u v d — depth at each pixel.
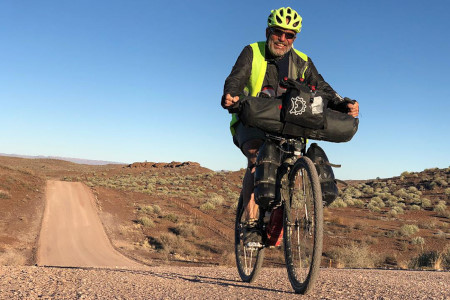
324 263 28.92
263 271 7.87
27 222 47.78
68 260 33.78
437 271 9.90
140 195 74.19
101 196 68.75
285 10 4.45
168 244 40.88
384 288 4.43
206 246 40.31
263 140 4.70
